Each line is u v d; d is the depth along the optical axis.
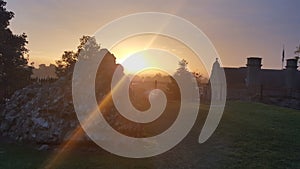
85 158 9.73
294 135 11.93
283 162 9.04
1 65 20.58
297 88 37.62
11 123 13.12
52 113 12.01
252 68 38.28
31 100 13.34
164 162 9.21
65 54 21.48
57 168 8.68
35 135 11.56
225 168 8.61
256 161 9.11
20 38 22.48
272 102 32.59
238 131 12.52
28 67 23.14
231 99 34.47
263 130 12.66
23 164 9.05
